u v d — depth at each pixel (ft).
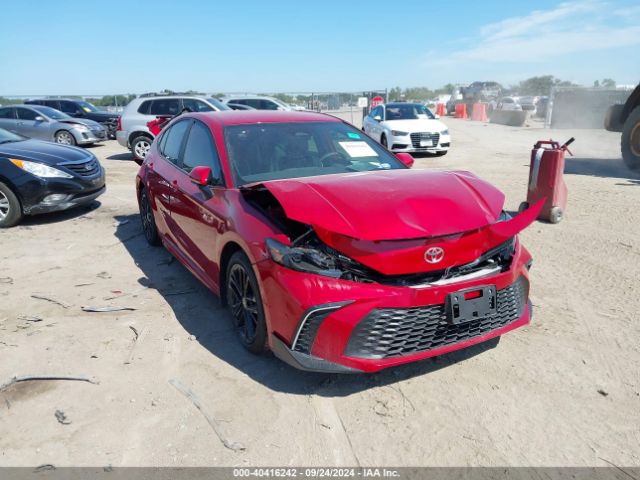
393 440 8.40
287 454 8.09
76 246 19.35
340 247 8.94
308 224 9.42
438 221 9.23
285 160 12.75
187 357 11.02
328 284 8.84
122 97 77.20
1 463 7.88
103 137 56.75
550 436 8.46
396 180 10.76
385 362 8.92
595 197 26.32
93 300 14.08
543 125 92.02
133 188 31.58
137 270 16.60
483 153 47.44
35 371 10.48
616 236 19.44
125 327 12.46
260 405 9.33
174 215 14.94
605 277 15.33
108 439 8.44
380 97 84.07
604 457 7.97
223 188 11.87
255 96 64.34
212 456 8.04
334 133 14.23
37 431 8.64
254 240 9.95
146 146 42.22
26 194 21.49
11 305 13.79
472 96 138.00
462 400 9.43
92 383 10.04
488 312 9.48
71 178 22.40
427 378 10.16
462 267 9.52
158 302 13.93
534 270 15.97
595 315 12.82
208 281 12.85
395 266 8.87
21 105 53.16
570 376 10.16
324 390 9.79
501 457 8.00
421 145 44.01
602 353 11.00
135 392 9.75
